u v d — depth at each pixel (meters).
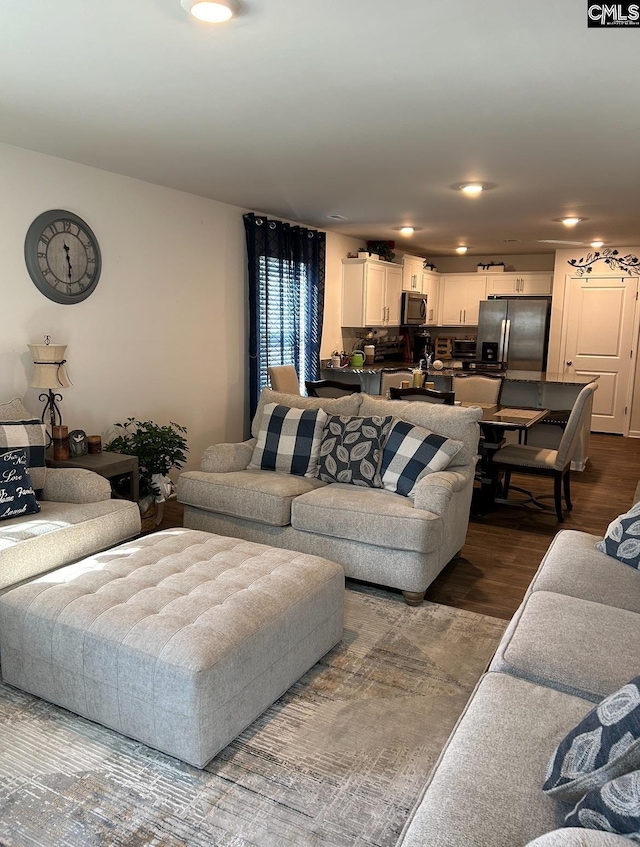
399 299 8.04
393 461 3.51
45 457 3.54
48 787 1.87
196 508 3.74
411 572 3.07
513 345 8.28
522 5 1.87
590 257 8.08
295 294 6.18
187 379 5.05
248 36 2.12
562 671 1.62
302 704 2.31
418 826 1.15
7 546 2.55
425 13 1.94
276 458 3.85
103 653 2.02
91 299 4.11
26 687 2.28
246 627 2.08
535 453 4.67
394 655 2.66
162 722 1.95
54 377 3.55
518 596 3.28
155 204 4.53
